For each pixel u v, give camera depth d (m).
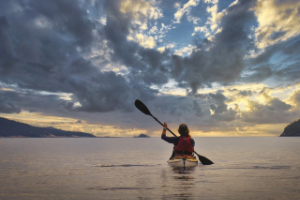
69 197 2.63
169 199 2.46
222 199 2.45
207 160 5.81
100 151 13.53
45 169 5.29
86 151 13.55
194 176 4.00
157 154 10.66
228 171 4.61
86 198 2.57
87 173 4.54
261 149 15.24
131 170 4.89
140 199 2.48
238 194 2.67
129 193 2.77
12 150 15.03
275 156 9.09
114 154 10.73
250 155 9.70
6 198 2.63
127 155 10.03
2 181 3.73
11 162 7.05
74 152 12.49
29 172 4.81
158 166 5.56
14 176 4.26
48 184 3.44
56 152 12.49
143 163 6.41
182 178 3.79
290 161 6.95
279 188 3.00
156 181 3.53
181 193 2.73
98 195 2.70
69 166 5.89
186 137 5.68
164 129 5.91
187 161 5.36
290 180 3.58
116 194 2.73
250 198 2.49
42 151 13.59
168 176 4.01
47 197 2.65
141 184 3.31
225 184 3.26
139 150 14.75
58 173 4.60
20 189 3.11
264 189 2.93
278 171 4.63
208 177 3.87
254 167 5.32
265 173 4.34
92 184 3.38
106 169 5.14
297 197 2.53
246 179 3.68
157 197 2.55
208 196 2.58
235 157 8.65
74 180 3.75
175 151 5.70
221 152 11.95
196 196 2.58
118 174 4.32
